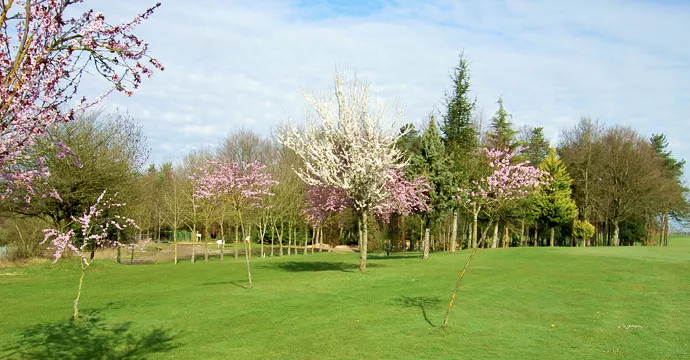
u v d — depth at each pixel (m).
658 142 65.19
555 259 26.28
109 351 9.63
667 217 50.19
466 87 36.88
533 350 9.60
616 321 12.19
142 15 5.88
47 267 23.62
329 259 33.62
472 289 16.45
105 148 29.19
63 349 9.72
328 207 23.97
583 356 9.23
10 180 6.55
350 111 22.00
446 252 35.47
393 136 22.91
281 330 11.18
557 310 13.43
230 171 18.16
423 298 14.87
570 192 46.72
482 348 9.71
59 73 5.61
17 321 12.18
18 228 33.62
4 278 20.98
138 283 19.70
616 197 46.00
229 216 38.06
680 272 20.78
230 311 13.12
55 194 8.17
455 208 32.16
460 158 35.06
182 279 21.06
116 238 34.50
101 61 5.89
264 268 25.75
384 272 21.41
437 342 10.13
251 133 49.50
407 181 27.31
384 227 48.22
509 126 49.91
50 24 5.32
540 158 59.88
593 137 51.16
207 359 9.14
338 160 21.95
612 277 19.36
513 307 13.75
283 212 41.00
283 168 43.19
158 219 39.88
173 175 43.31
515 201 31.64
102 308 13.77
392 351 9.52
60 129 25.58
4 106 5.11
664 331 11.20
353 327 11.41
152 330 11.26
